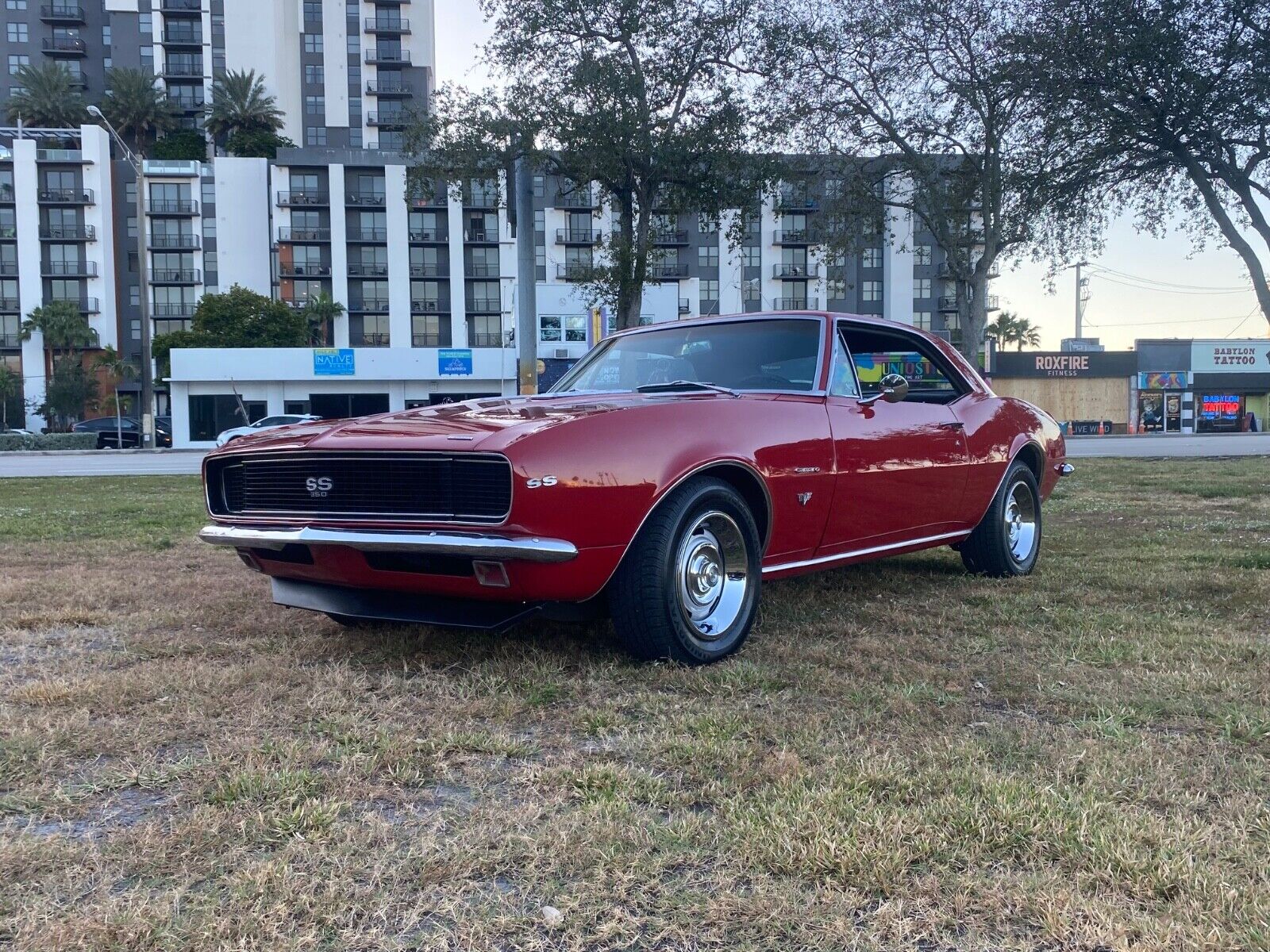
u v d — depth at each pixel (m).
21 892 1.87
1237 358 50.19
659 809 2.22
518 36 16.31
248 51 81.56
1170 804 2.22
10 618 4.27
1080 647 3.63
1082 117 14.17
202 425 44.91
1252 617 4.14
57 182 70.56
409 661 3.53
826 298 69.56
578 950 1.67
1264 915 1.72
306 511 3.39
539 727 2.81
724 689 3.13
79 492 13.70
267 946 1.67
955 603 4.53
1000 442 5.12
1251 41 12.68
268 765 2.49
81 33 84.81
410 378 46.09
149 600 4.81
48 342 68.44
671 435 3.34
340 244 68.50
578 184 16.80
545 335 39.72
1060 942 1.67
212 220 70.94
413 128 16.44
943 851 1.98
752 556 3.62
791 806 2.17
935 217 20.38
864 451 4.12
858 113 19.11
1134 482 11.87
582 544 3.07
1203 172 13.50
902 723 2.79
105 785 2.38
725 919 1.76
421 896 1.84
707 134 16.20
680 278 68.75
